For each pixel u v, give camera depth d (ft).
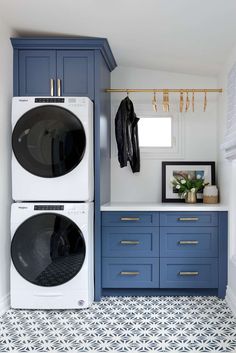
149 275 9.67
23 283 8.66
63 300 8.64
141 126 11.73
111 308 8.86
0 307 8.45
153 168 11.70
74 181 8.70
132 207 9.61
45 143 8.64
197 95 11.66
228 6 7.05
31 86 9.53
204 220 9.61
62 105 8.66
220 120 10.99
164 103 10.79
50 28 9.08
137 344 6.86
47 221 8.62
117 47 9.98
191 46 9.36
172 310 8.68
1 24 8.64
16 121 8.70
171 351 6.56
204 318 8.14
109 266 9.69
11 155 9.29
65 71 9.52
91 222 9.18
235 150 8.39
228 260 9.50
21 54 9.52
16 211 8.65
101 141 9.77
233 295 8.79
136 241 9.64
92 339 7.10
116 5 7.48
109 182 11.55
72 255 8.61
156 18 7.95
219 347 6.70
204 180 11.49
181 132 11.69
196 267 9.64
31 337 7.22
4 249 8.82
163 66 11.28
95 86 9.49
